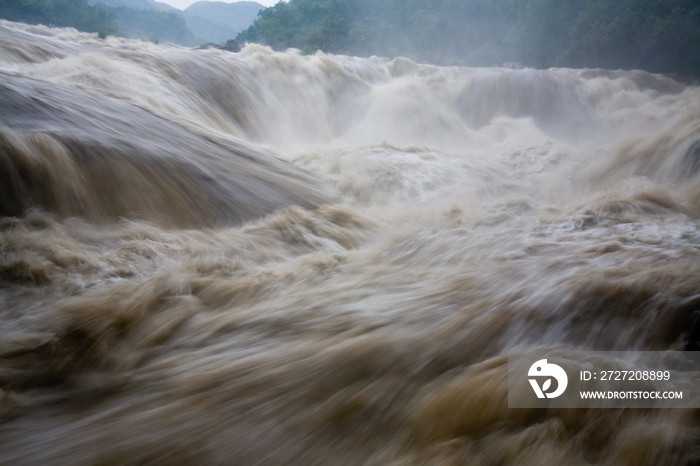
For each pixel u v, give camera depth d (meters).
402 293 4.91
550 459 2.72
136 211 6.50
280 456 2.91
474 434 2.95
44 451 3.03
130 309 4.57
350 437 3.03
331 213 7.43
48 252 5.32
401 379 3.49
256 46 18.92
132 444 3.03
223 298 4.97
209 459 2.91
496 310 4.18
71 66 11.66
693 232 6.09
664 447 2.72
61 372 3.88
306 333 4.21
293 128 16.64
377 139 17.61
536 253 5.75
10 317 4.45
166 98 12.34
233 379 3.61
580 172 10.38
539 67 56.66
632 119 20.98
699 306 3.71
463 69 24.62
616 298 4.02
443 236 6.71
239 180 7.91
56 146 6.48
